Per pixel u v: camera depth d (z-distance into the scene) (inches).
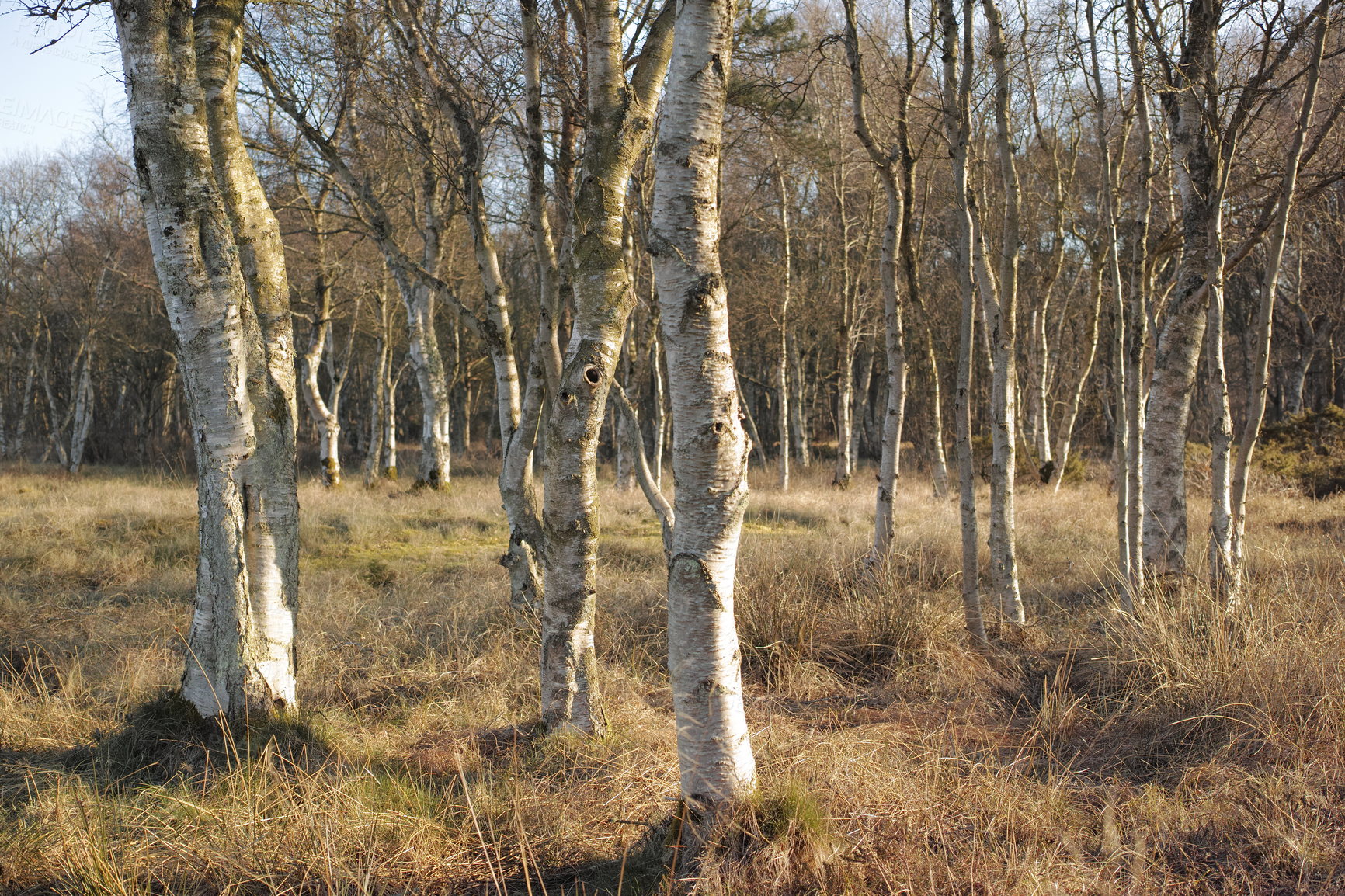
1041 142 399.2
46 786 153.4
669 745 169.3
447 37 283.7
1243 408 1097.4
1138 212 254.7
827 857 118.9
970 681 216.1
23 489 713.0
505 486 265.3
